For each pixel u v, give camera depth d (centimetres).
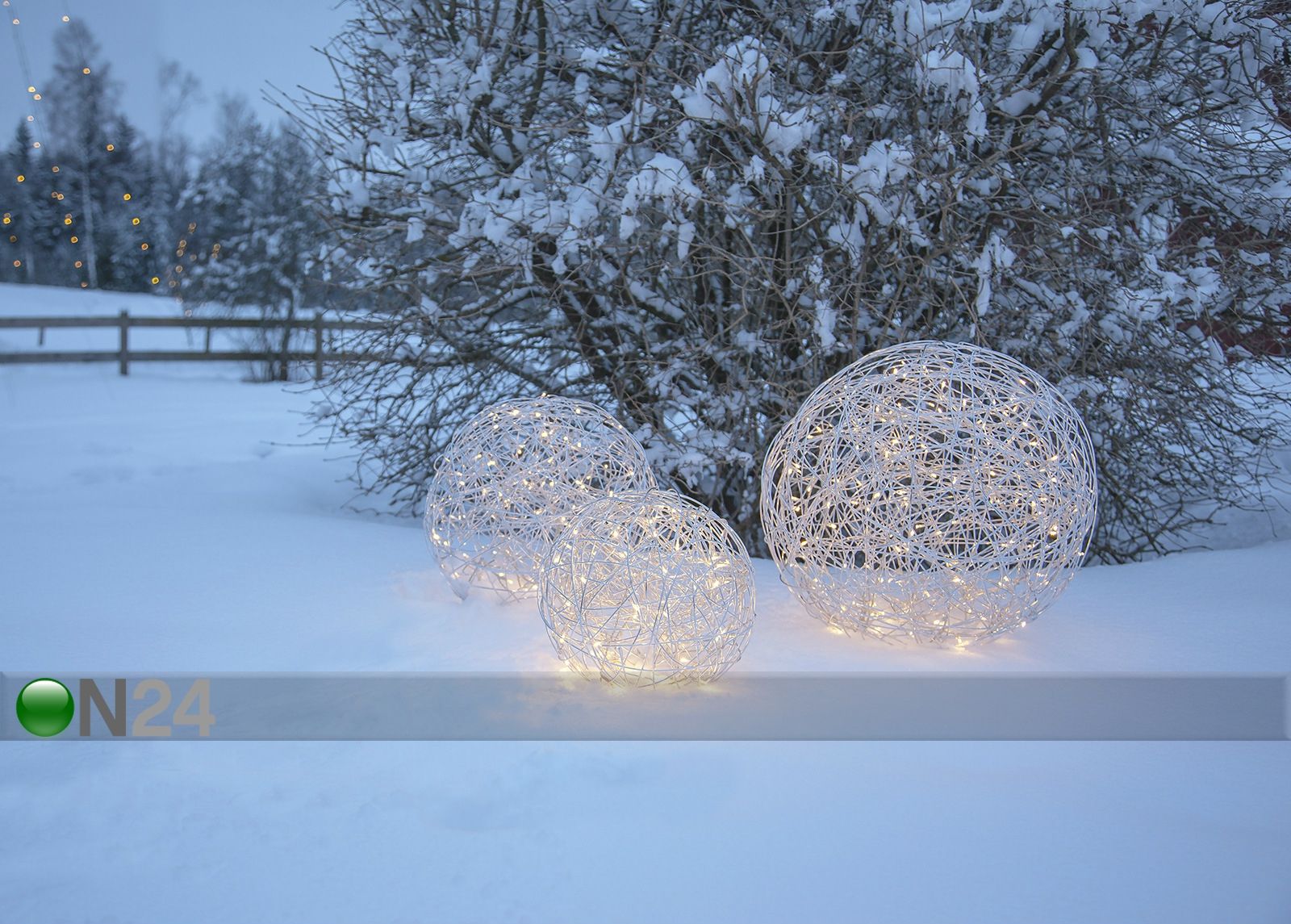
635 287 580
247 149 2178
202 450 932
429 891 215
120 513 622
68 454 891
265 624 395
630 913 208
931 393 369
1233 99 525
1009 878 221
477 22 560
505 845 233
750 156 539
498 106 571
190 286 1919
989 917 207
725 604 326
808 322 536
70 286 3061
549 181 558
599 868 224
